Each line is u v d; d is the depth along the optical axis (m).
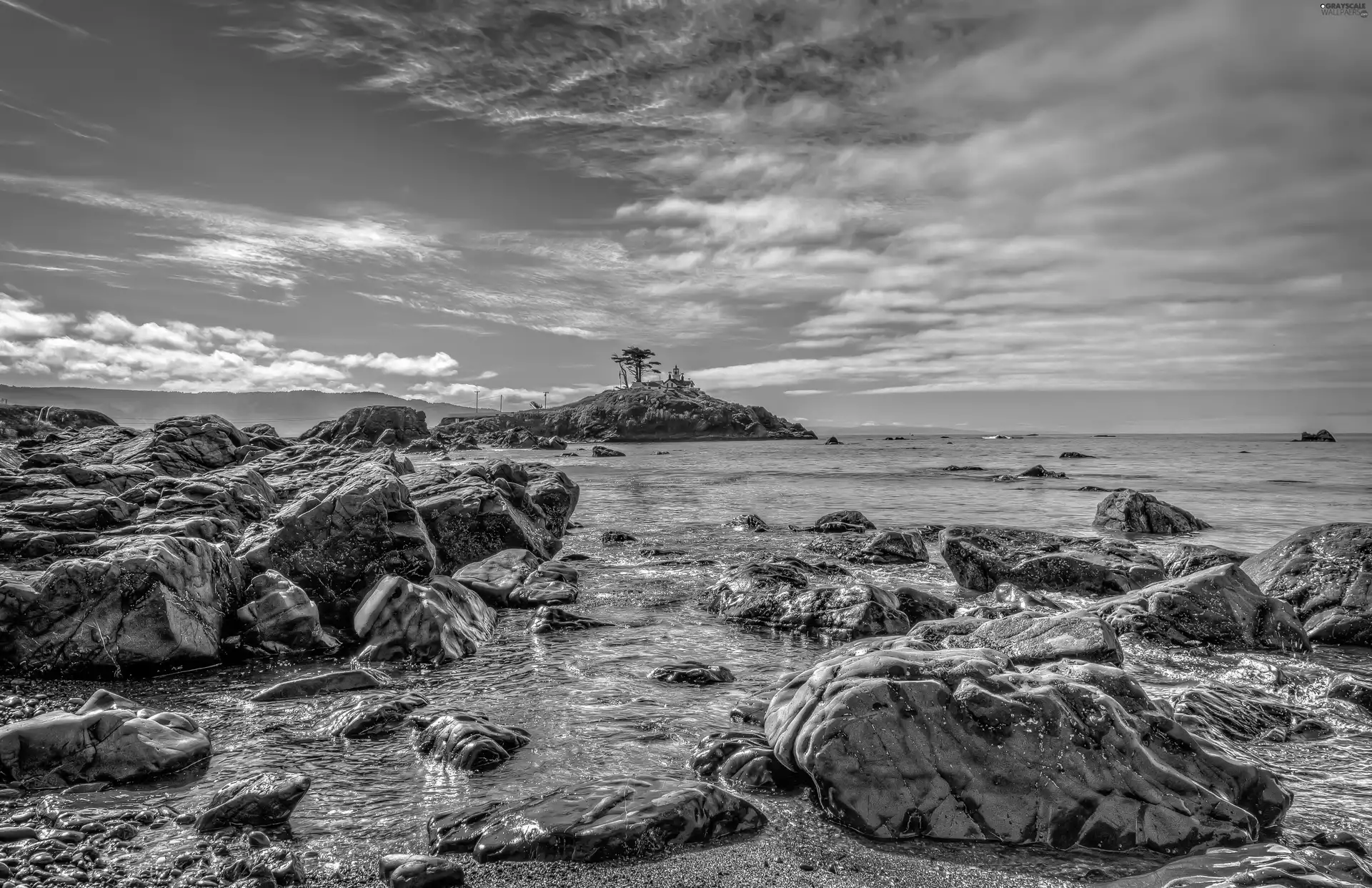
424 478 21.22
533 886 5.67
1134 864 6.02
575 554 21.28
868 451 116.62
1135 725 7.04
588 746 8.29
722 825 6.45
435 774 7.55
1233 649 12.38
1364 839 6.45
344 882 5.70
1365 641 12.89
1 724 8.56
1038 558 17.33
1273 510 32.97
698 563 19.91
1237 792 6.70
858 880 5.80
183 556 11.66
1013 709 6.84
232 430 24.27
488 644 12.59
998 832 6.32
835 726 6.88
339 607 13.70
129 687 10.19
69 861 5.82
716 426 199.62
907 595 14.58
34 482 15.86
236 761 7.83
